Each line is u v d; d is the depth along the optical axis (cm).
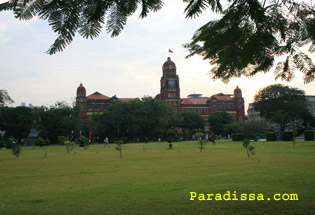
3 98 3691
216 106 10612
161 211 556
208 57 298
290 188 748
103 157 2161
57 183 936
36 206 621
